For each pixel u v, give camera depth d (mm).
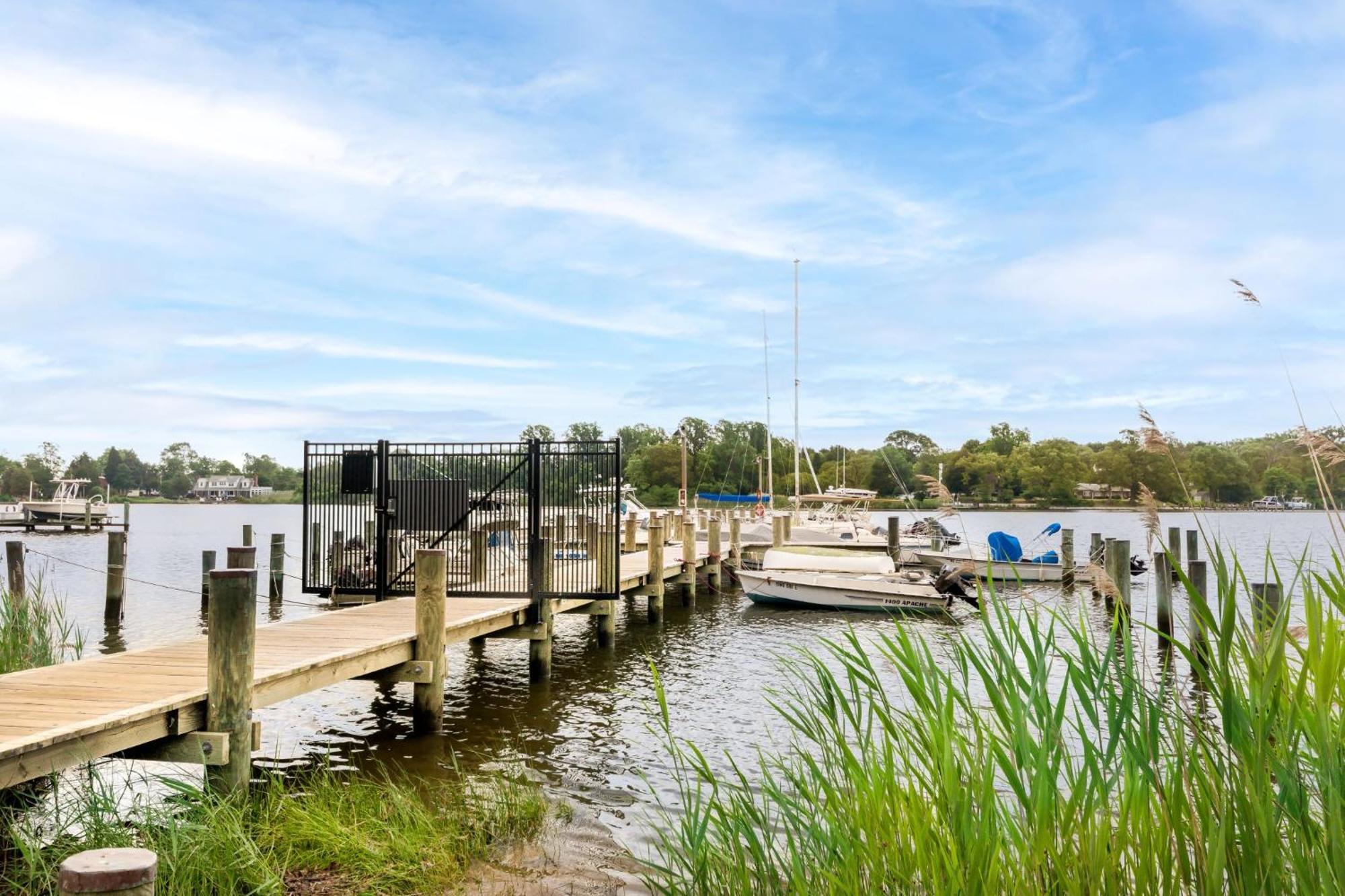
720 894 3934
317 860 5418
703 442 84938
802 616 18938
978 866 2715
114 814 5359
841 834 3223
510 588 12289
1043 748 2795
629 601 19797
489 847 5938
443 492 12461
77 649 11125
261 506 145875
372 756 8266
